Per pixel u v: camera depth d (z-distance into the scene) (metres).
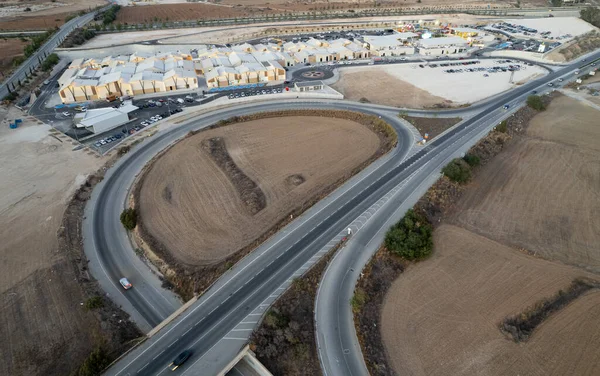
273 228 66.62
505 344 48.31
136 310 54.69
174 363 44.72
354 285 55.28
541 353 47.28
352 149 93.06
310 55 156.75
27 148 94.50
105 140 97.69
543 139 97.31
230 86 131.50
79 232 69.00
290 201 74.50
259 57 151.88
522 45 176.12
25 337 49.78
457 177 77.19
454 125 102.06
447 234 66.12
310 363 45.53
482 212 71.81
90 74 133.62
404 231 61.72
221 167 85.94
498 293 55.12
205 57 157.75
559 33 195.62
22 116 111.81
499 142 94.25
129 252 65.12
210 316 51.00
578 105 116.69
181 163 87.56
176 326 49.84
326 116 110.94
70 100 121.31
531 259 61.22
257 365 45.38
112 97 121.69
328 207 71.19
